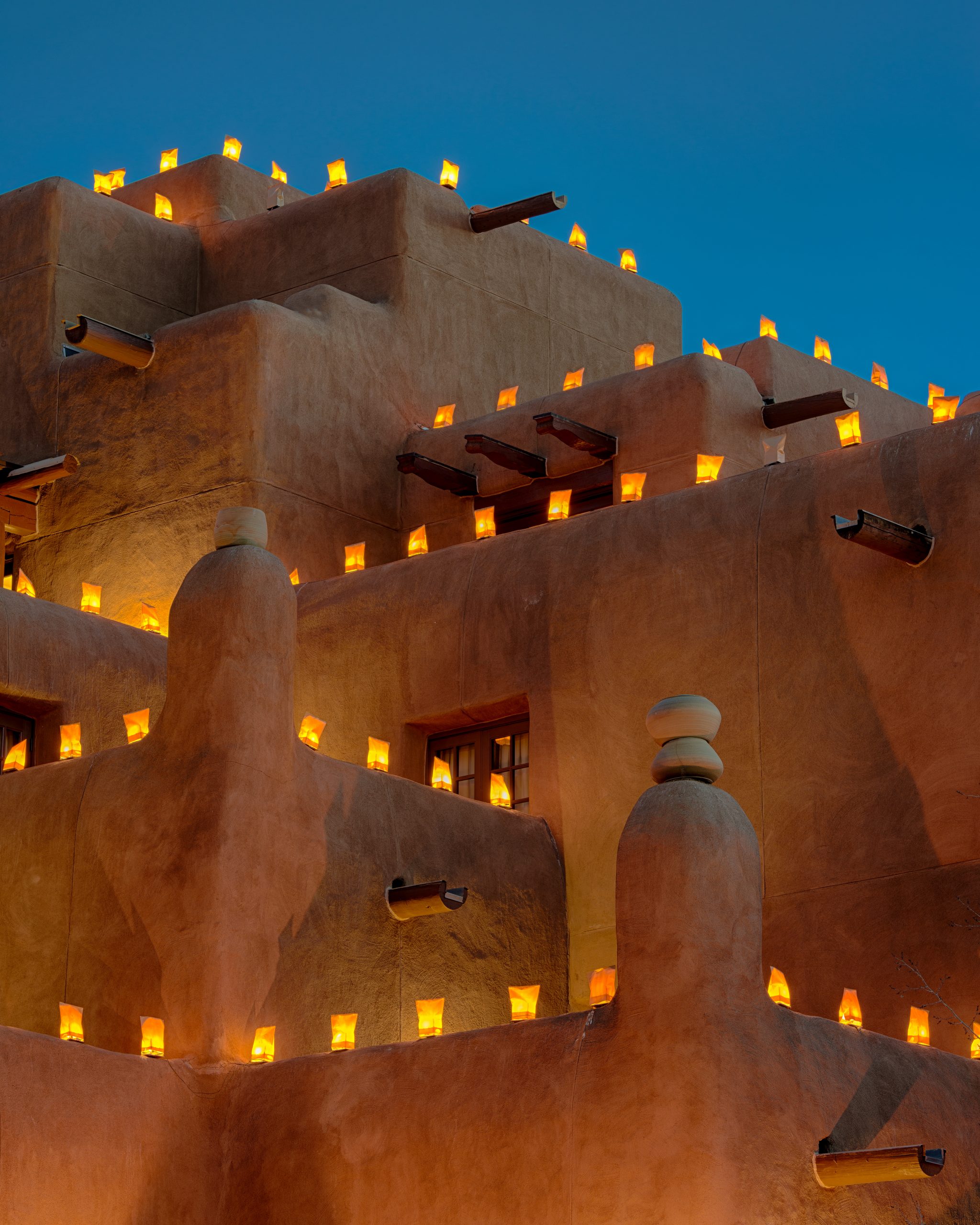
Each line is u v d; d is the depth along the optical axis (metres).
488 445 18.14
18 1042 11.73
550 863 15.71
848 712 14.51
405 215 20.56
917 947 13.74
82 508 19.52
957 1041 13.39
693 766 11.66
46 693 16.31
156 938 13.27
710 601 15.41
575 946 15.57
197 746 13.53
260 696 13.62
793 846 14.55
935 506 14.38
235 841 13.23
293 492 18.72
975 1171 11.97
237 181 22.70
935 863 13.81
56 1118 11.77
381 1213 11.98
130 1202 12.12
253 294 21.55
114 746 16.73
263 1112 12.68
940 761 13.97
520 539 16.88
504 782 16.52
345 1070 12.49
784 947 14.39
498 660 16.50
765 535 15.23
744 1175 10.74
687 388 17.89
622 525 16.17
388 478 19.77
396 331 20.19
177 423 19.05
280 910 13.44
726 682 15.18
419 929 14.45
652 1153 10.90
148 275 21.48
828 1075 11.34
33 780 14.45
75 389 19.89
